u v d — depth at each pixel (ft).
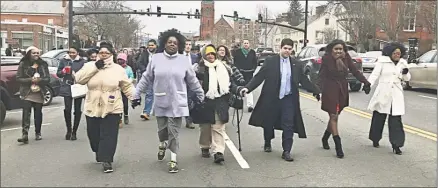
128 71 34.63
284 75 23.67
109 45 21.56
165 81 21.11
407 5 146.41
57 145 27.12
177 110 21.11
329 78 24.27
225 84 22.79
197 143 27.55
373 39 154.61
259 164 22.62
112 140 21.22
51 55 59.57
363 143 27.76
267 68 23.73
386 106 24.91
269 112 24.06
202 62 23.18
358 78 25.22
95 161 23.29
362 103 47.42
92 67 21.15
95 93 21.21
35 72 27.78
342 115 38.93
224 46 24.90
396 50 25.05
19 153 25.07
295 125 23.98
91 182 19.67
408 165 22.50
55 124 34.83
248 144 27.43
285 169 21.68
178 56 21.48
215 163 22.75
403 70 25.05
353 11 158.30
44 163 22.90
